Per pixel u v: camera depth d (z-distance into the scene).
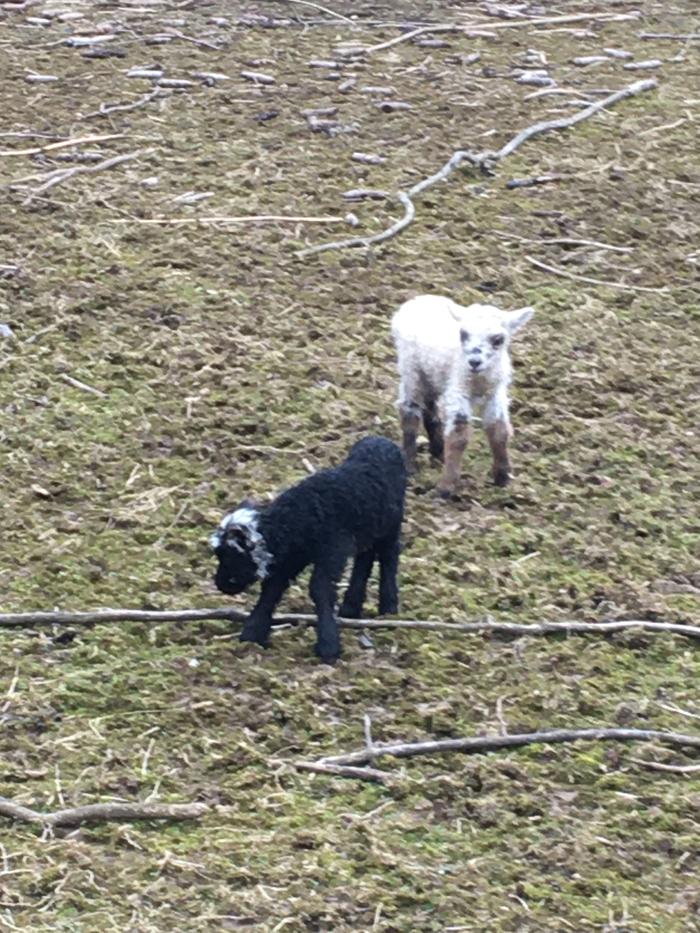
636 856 4.59
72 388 6.08
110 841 4.55
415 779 4.74
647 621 5.25
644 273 6.90
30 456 5.76
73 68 8.24
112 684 4.96
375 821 4.63
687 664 5.13
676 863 4.58
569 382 6.25
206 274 6.70
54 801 4.64
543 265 6.88
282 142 7.59
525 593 5.32
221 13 9.18
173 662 5.03
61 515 5.54
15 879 4.45
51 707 4.89
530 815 4.68
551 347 6.42
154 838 4.56
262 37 8.82
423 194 7.26
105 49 8.50
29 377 6.11
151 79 8.11
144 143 7.55
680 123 7.95
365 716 4.88
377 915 4.41
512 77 8.38
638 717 4.95
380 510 5.08
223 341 6.33
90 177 7.28
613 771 4.80
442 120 7.85
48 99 7.89
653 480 5.80
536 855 4.57
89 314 6.44
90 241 6.84
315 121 7.72
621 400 6.18
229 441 5.84
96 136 7.57
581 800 4.72
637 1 9.75
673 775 4.80
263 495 5.62
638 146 7.74
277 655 5.07
